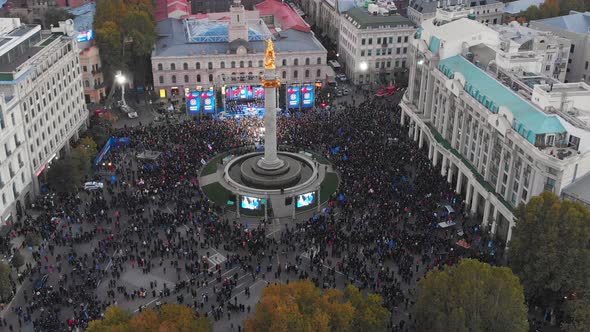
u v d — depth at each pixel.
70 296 97.75
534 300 96.62
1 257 106.38
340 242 112.56
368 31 199.88
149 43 191.25
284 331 73.50
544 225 91.88
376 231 113.94
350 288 82.69
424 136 155.00
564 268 89.94
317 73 197.38
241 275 105.88
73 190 129.00
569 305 87.50
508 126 113.06
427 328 81.25
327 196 133.25
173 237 115.25
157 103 186.62
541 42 166.12
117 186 133.88
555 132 106.44
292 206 128.50
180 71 188.75
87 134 155.25
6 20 143.88
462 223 120.06
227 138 156.50
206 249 112.44
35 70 131.00
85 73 182.12
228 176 138.62
